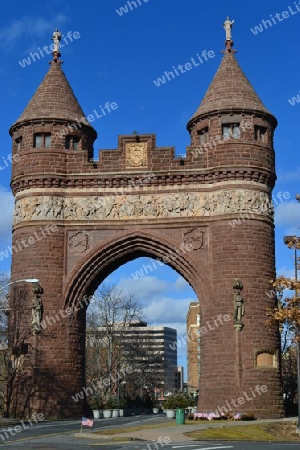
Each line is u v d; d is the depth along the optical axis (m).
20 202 56.56
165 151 56.09
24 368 53.41
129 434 36.78
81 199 56.09
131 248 55.78
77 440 34.31
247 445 30.89
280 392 51.81
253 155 54.81
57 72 60.44
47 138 57.47
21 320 54.38
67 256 55.41
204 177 55.22
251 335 51.75
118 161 56.38
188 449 27.95
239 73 58.06
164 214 55.12
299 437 40.28
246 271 52.81
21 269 55.25
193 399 66.81
